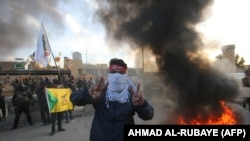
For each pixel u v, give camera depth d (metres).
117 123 2.21
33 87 13.33
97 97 2.23
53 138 7.41
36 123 10.09
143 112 2.24
